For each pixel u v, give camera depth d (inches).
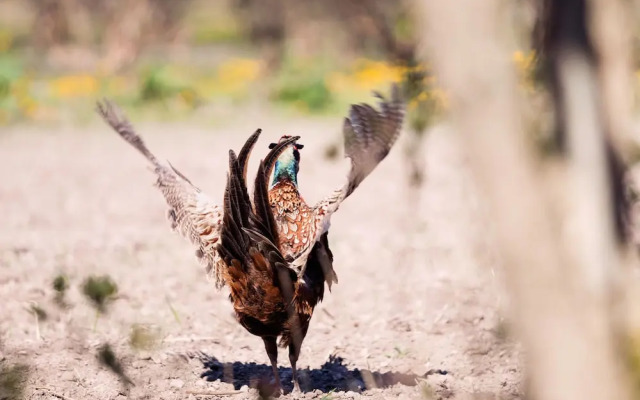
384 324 618.2
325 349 582.2
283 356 571.8
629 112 276.5
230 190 419.2
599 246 181.0
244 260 425.4
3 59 2431.1
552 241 176.6
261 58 2674.7
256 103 2193.7
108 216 1053.2
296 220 447.2
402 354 552.7
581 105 188.7
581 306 179.3
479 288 658.8
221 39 3580.2
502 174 172.7
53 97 2188.7
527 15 289.1
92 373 518.6
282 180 455.2
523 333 181.3
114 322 624.4
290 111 2101.4
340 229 957.2
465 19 166.9
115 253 848.3
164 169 488.4
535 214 174.4
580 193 182.5
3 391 414.9
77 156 1562.5
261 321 450.6
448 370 520.1
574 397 180.4
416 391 486.0
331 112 2091.5
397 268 744.3
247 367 547.8
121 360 519.8
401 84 439.8
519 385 474.6
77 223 1011.3
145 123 1989.4
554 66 192.2
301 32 2655.0
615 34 205.5
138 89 2172.7
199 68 2682.1
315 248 450.6
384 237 893.2
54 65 2807.6
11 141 1755.7
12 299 681.6
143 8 2647.6
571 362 179.5
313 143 1603.1
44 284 723.4
